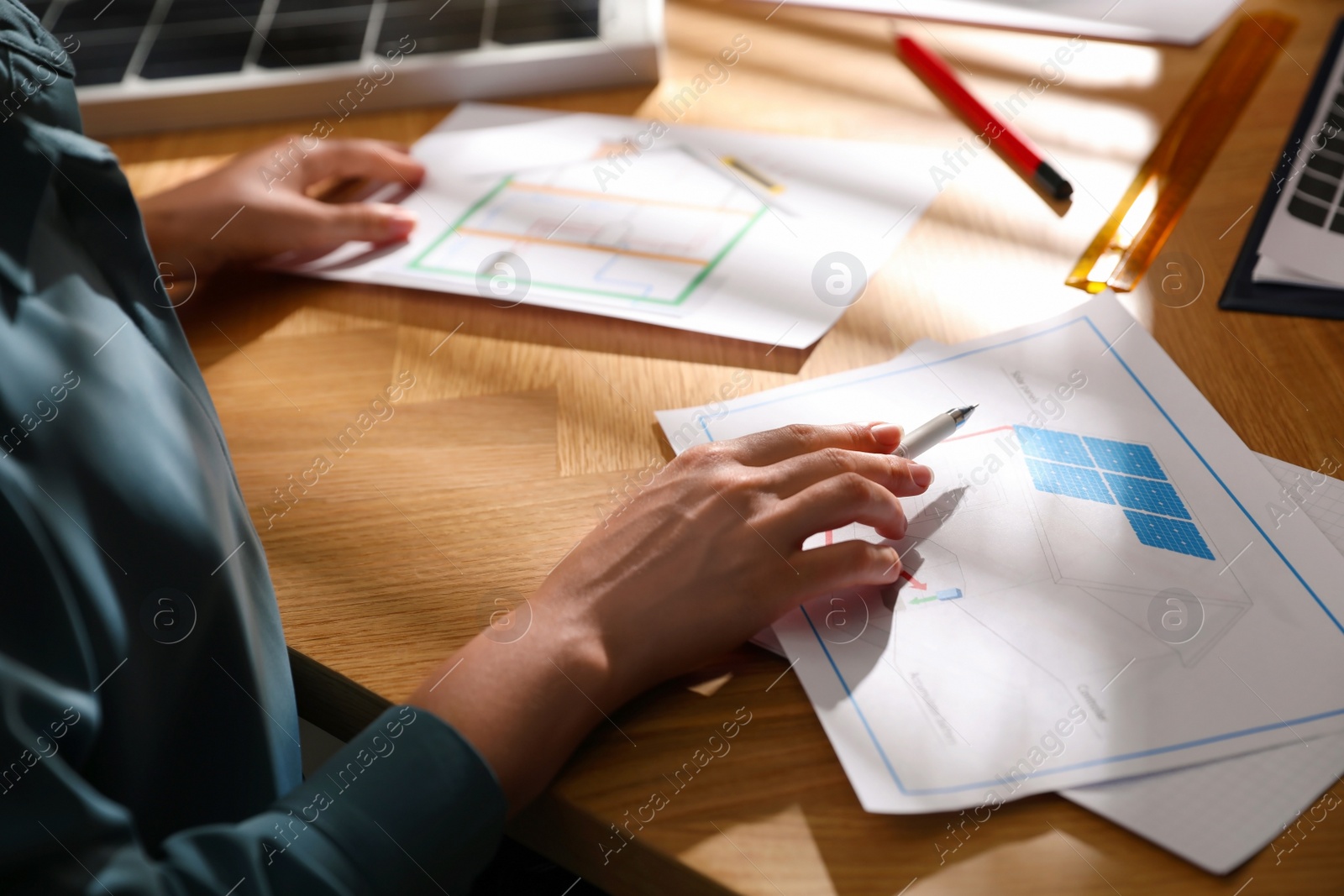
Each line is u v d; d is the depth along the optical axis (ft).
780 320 2.11
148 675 1.45
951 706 1.39
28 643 1.27
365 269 2.38
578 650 1.46
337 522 1.78
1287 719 1.33
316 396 2.06
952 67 2.77
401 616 1.61
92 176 1.63
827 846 1.26
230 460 1.75
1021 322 2.03
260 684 1.55
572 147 2.68
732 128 2.68
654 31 2.83
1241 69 2.61
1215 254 2.10
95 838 1.23
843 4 3.11
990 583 1.55
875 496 1.60
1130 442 1.74
